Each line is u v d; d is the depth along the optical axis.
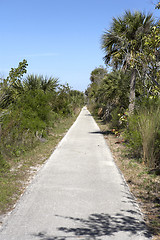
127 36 12.73
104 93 20.02
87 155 9.62
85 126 21.25
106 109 26.00
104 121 25.27
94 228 3.92
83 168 7.70
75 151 10.36
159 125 8.34
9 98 8.88
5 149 8.45
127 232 3.81
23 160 8.69
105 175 6.96
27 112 11.02
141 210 4.75
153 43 7.46
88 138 14.10
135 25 12.60
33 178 6.68
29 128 10.58
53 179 6.55
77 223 4.09
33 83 15.83
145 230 3.89
